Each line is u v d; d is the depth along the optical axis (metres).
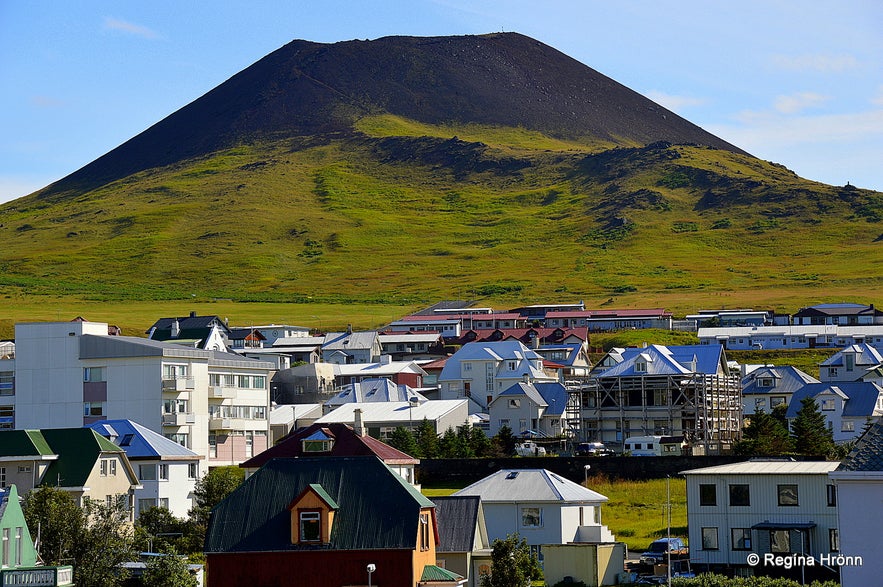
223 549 99.81
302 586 98.06
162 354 193.62
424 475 183.75
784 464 132.50
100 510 111.50
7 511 86.69
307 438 147.25
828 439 198.00
